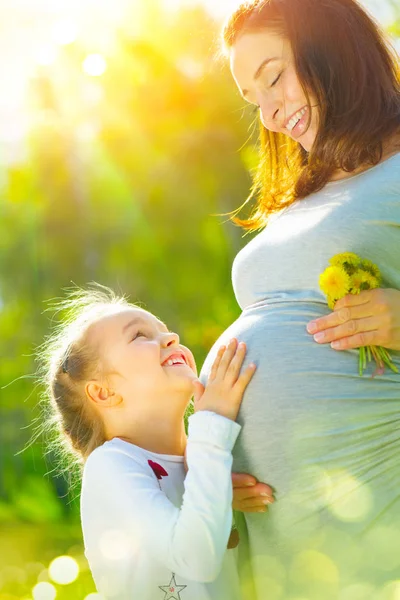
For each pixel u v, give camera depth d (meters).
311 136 4.24
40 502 11.51
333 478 3.59
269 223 4.42
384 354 3.69
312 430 3.62
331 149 4.01
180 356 4.16
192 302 16.00
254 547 3.83
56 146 15.67
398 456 3.58
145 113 14.81
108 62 14.40
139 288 16.36
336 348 3.67
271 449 3.69
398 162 3.87
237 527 3.94
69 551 9.49
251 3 4.25
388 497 3.55
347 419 3.60
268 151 4.72
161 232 15.95
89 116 15.32
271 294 3.98
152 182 15.59
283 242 3.94
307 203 4.11
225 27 4.34
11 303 16.12
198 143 14.81
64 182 16.03
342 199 3.87
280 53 4.14
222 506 3.49
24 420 14.12
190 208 15.65
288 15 4.11
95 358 4.09
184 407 4.07
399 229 3.79
